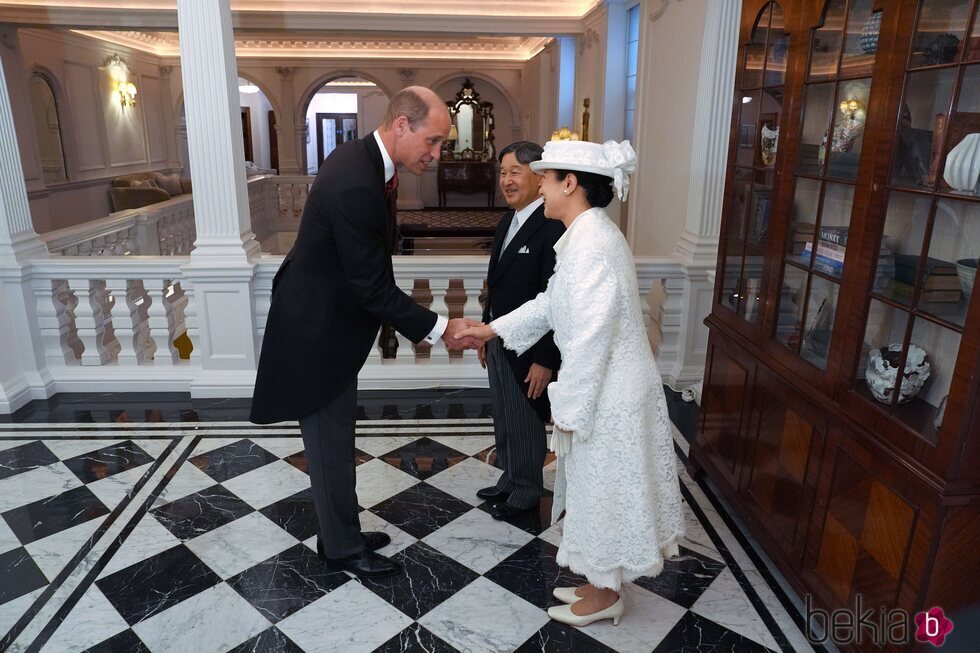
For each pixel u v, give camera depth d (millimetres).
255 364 4031
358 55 13344
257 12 7883
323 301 2135
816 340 2172
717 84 3877
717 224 4086
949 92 1625
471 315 4184
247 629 2162
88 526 2719
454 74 13836
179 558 2520
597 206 1902
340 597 2320
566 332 1867
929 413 1773
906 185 1771
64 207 9367
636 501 1900
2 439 3488
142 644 2090
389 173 2143
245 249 3916
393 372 4227
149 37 11750
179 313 5965
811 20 2184
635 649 2098
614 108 7594
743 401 2652
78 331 4133
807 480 2180
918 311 1711
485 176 14805
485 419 3807
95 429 3615
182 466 3221
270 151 18359
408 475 3166
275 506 2883
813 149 2213
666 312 4266
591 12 8055
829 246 2094
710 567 2506
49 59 8977
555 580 2424
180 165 13234
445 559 2535
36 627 2156
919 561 1674
